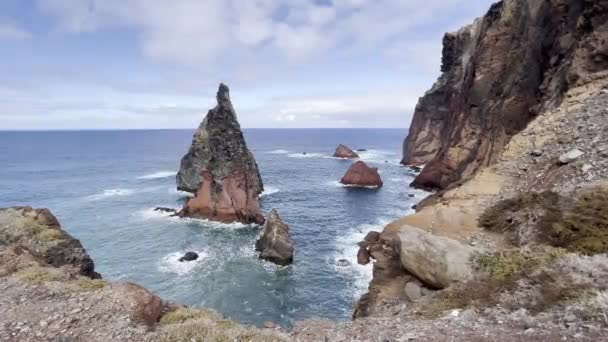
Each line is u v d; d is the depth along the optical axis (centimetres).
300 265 3372
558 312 878
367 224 4684
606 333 741
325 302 2708
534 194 1791
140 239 4166
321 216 5097
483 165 3962
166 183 7794
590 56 2534
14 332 886
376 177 7350
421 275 1464
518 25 4066
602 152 1814
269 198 6300
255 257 3600
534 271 1134
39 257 1521
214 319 1049
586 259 1110
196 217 5025
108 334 893
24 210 1755
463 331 884
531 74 3466
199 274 3228
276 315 2561
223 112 5222
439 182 6419
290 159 12975
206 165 5181
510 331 841
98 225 4697
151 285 3020
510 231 1678
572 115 2333
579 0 2797
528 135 2500
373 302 1593
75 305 1021
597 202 1441
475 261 1363
